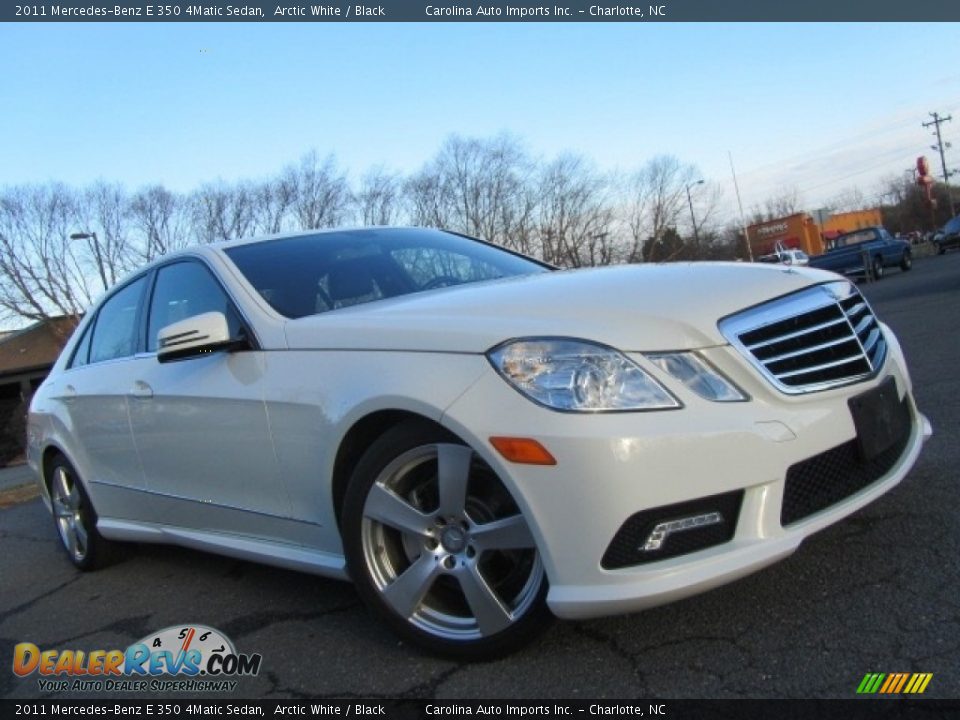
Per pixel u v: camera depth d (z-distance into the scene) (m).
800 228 57.53
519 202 46.03
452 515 2.71
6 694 3.17
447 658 2.83
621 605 2.39
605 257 47.75
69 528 4.95
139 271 4.49
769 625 2.72
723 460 2.44
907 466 2.97
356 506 2.90
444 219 44.81
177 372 3.71
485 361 2.60
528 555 2.68
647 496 2.38
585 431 2.39
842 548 3.21
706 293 2.76
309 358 3.10
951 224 37.66
